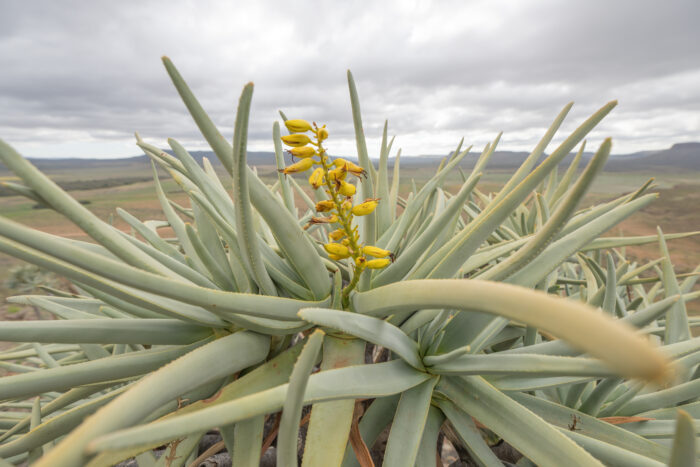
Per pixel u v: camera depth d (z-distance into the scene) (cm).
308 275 39
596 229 35
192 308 36
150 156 50
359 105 46
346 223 36
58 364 60
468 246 34
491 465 35
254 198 32
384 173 55
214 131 28
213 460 53
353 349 38
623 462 33
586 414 42
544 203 57
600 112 27
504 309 17
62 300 51
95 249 42
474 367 32
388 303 30
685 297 55
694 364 42
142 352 37
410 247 42
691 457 20
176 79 26
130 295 32
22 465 65
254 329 35
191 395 41
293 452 24
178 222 51
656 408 44
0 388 30
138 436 18
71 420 38
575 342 14
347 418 34
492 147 51
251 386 35
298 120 34
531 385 38
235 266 48
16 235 22
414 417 34
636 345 12
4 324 31
